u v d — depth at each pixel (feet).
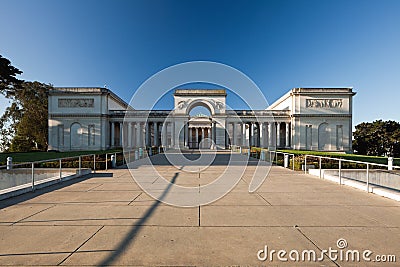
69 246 12.71
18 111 161.48
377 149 184.24
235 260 11.35
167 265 10.90
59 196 24.22
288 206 20.61
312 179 35.91
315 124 161.79
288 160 56.13
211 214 18.30
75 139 157.69
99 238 13.74
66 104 158.20
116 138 175.11
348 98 162.40
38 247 12.59
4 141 167.43
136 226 15.70
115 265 10.84
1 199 22.52
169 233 14.52
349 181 30.45
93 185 30.45
